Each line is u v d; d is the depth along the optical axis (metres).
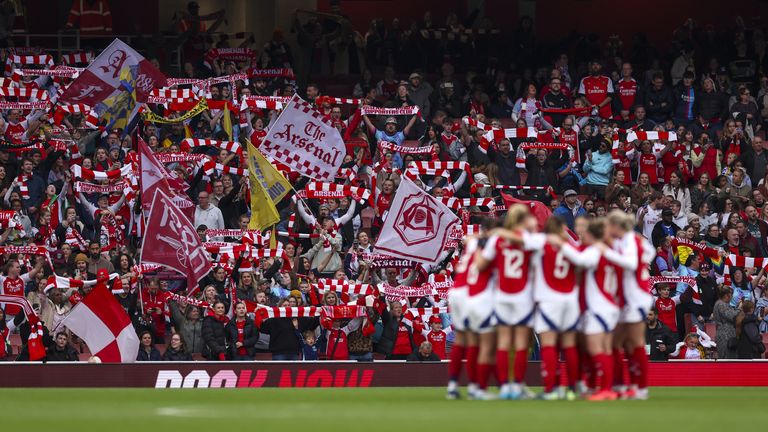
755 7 145.75
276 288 79.38
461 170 94.69
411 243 78.50
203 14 138.12
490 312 49.19
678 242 86.44
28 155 92.44
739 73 127.56
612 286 49.72
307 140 86.62
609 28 146.25
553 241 48.00
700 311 84.44
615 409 43.88
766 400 53.25
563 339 49.62
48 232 85.12
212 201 88.69
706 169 103.00
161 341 80.06
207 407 46.28
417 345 76.44
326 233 84.25
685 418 40.28
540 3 145.12
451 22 128.50
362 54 129.38
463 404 46.84
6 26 119.75
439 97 114.12
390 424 37.16
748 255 89.00
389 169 91.94
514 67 126.94
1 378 66.44
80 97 94.94
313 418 39.72
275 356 74.44
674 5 146.00
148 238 74.69
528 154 98.75
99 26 128.50
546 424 37.16
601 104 114.12
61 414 42.09
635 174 100.94
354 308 75.19
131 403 49.59
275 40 118.88
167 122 94.94
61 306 76.50
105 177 87.06
